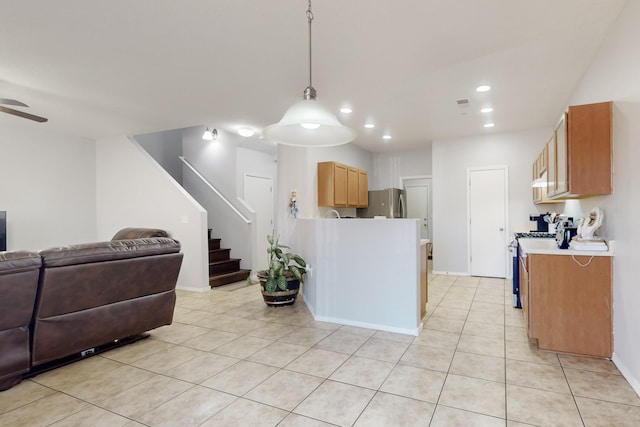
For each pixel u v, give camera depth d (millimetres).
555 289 2924
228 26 2486
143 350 3111
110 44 2727
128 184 5973
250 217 6410
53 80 3434
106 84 3557
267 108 4387
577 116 2707
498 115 4844
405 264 3449
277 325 3766
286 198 5793
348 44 2766
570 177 2719
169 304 3451
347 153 6820
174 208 5570
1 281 2273
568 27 2543
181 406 2201
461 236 6383
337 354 2973
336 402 2225
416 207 8617
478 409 2123
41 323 2561
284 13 2324
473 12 2330
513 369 2648
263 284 4469
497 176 6074
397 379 2518
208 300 4855
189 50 2850
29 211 5375
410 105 4352
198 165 7082
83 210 6059
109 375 2635
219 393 2354
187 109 4422
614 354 2723
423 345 3150
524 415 2053
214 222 6789
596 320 2816
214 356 2967
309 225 4301
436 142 6520
